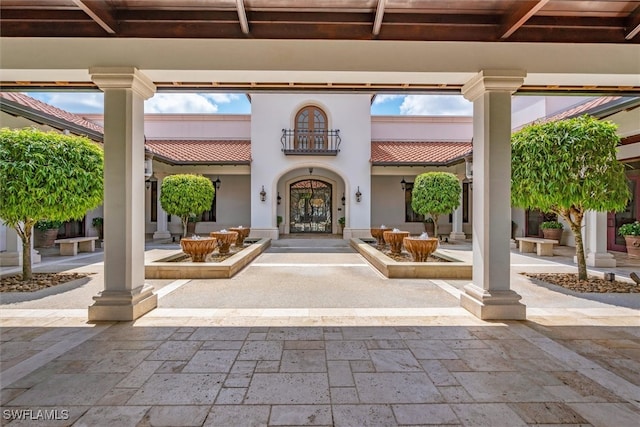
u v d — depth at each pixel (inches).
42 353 136.1
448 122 735.7
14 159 231.8
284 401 103.5
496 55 175.3
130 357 132.9
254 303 210.4
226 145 693.3
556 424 93.2
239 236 454.6
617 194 234.1
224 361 129.6
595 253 335.0
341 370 122.9
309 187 680.4
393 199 691.4
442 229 673.0
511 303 178.9
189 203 461.1
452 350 140.3
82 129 350.6
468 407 100.8
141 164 187.8
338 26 168.1
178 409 99.3
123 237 177.8
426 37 169.0
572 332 160.6
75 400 103.4
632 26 163.2
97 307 174.2
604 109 274.1
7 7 154.8
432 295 229.9
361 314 188.5
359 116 587.2
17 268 319.0
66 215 249.4
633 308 199.5
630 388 111.4
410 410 99.3
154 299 198.8
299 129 591.2
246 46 172.7
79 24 163.9
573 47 174.7
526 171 243.1
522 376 119.0
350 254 419.5
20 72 171.6
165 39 169.6
